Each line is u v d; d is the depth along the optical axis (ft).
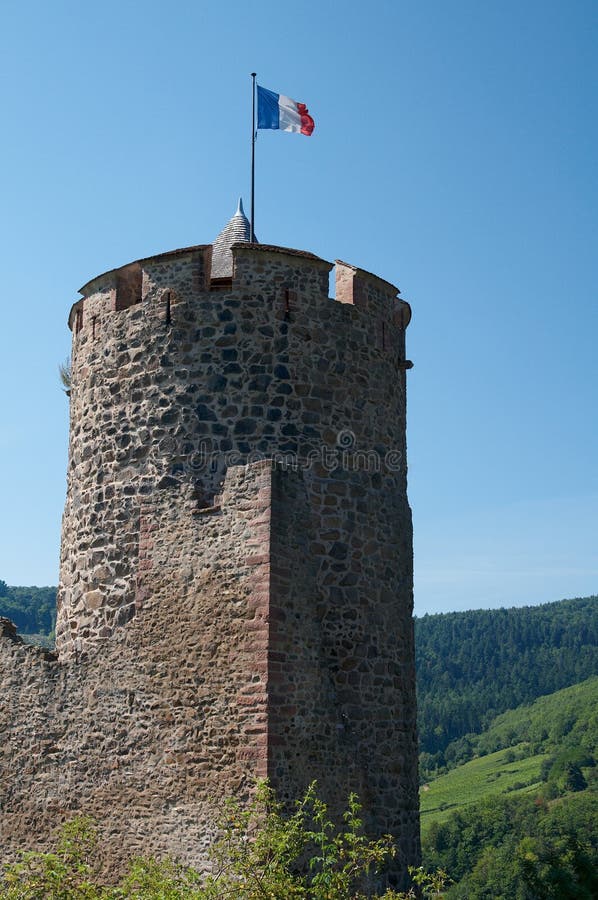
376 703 55.98
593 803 173.27
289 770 47.67
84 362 61.98
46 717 56.90
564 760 244.63
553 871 127.03
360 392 59.26
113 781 52.80
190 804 49.32
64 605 59.72
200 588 51.67
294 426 56.18
